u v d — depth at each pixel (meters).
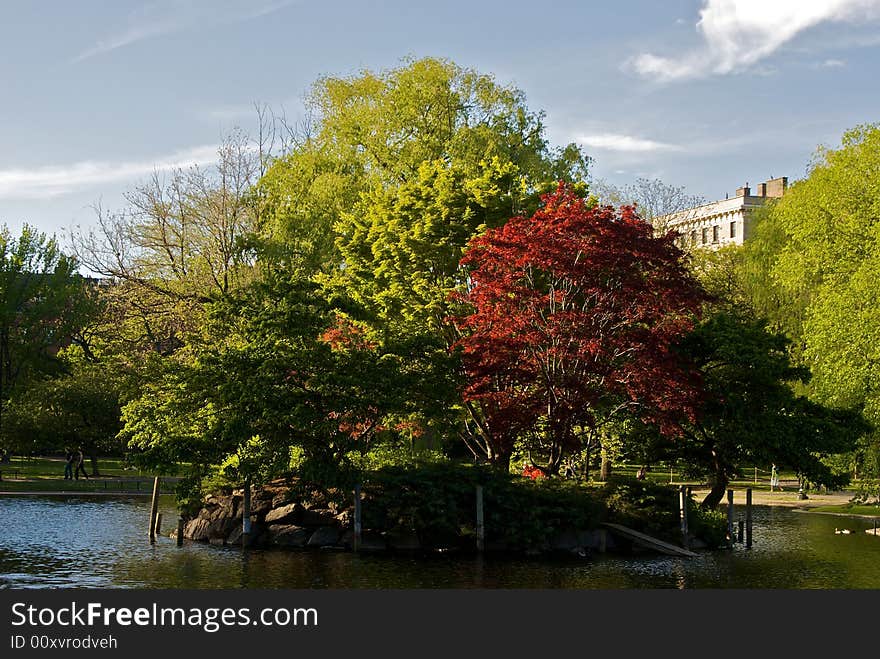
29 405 60.47
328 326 37.06
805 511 51.56
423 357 36.03
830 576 30.22
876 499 54.59
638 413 37.66
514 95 58.09
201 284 57.69
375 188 50.03
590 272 33.84
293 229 55.59
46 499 49.78
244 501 34.09
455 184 44.38
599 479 42.72
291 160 60.16
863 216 47.28
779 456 38.81
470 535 34.00
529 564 31.53
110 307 64.88
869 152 47.84
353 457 37.16
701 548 36.25
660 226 69.19
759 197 108.50
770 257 61.72
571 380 34.53
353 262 45.72
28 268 70.56
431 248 42.59
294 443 33.62
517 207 44.09
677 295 34.12
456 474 35.31
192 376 33.62
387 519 33.88
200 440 33.62
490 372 35.59
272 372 33.19
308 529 34.31
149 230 59.41
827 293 46.69
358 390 33.66
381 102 57.28
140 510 45.34
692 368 37.34
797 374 39.47
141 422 34.75
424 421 38.66
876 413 42.09
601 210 34.44
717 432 38.69
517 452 42.25
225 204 58.12
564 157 59.25
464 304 40.03
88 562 30.30
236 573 28.77
